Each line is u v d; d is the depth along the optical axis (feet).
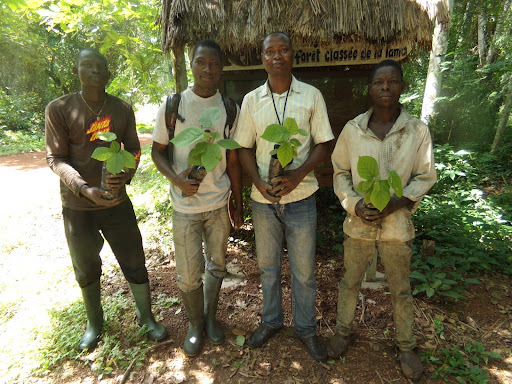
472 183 19.33
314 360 7.61
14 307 9.79
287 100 6.82
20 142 44.21
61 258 12.91
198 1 9.51
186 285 7.57
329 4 9.18
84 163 7.14
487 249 11.88
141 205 16.57
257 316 9.13
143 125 18.44
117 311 9.11
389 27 9.28
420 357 7.59
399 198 6.33
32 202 19.95
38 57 41.81
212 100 7.14
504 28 26.20
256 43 9.85
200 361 7.70
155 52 17.22
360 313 9.16
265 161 7.09
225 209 7.68
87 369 7.55
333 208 15.30
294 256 7.29
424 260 11.16
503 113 22.91
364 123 6.66
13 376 7.34
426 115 19.89
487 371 7.31
